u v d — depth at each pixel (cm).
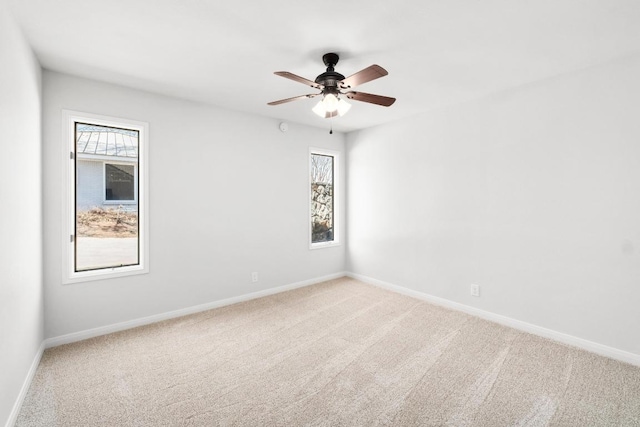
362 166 464
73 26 193
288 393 199
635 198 230
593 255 250
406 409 183
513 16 183
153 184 311
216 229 356
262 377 217
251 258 388
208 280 352
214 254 356
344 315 333
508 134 301
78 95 269
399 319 321
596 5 172
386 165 428
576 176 258
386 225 430
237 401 191
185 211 333
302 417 177
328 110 236
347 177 491
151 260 311
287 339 276
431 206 372
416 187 389
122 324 295
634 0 167
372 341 271
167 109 319
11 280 168
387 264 430
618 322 239
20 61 187
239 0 169
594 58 237
